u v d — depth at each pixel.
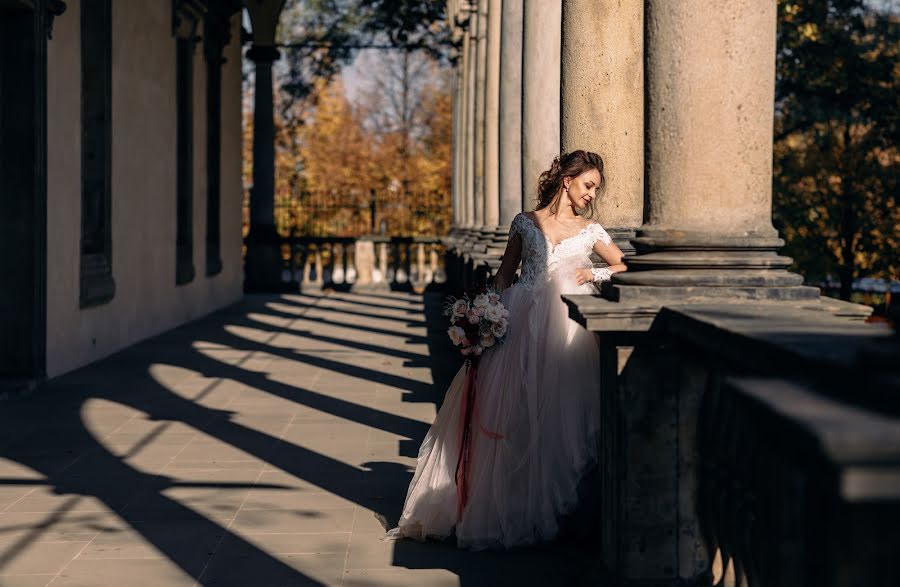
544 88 7.82
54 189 9.37
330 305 18.33
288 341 12.85
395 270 22.30
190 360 10.95
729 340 2.60
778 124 16.98
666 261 3.60
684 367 3.62
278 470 6.00
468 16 16.27
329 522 4.91
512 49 9.98
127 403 8.25
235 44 18.91
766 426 1.43
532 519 4.46
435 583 4.02
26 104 8.77
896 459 1.24
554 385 4.52
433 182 36.84
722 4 3.55
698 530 3.64
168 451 6.50
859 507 1.40
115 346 11.52
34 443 6.71
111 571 4.16
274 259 21.72
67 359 9.87
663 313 3.47
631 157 5.27
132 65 12.12
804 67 15.73
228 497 5.38
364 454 6.46
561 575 4.11
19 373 8.94
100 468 6.02
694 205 3.61
